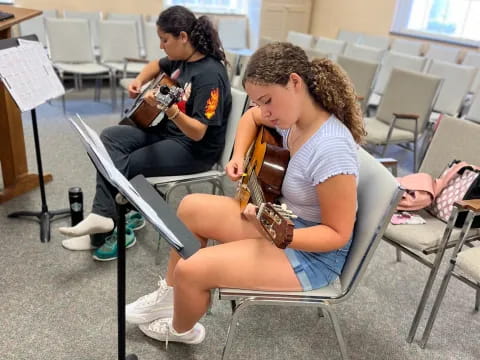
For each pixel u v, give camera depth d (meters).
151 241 2.14
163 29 1.86
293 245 1.14
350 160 1.14
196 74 1.90
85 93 4.75
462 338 1.70
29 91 1.85
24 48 1.89
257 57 1.15
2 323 1.57
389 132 3.05
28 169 2.71
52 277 1.83
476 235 1.72
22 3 4.74
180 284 1.26
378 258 2.21
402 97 3.25
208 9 5.87
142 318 1.51
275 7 5.98
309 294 1.26
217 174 2.01
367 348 1.62
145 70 2.30
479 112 3.39
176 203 2.52
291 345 1.60
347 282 1.26
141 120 2.00
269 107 1.15
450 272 1.54
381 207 1.17
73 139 3.32
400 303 1.88
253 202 1.36
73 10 5.02
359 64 3.50
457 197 1.72
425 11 5.35
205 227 1.45
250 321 1.70
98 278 1.85
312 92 1.18
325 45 4.82
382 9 5.62
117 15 5.09
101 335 1.56
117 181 1.03
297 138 1.28
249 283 1.24
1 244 2.01
